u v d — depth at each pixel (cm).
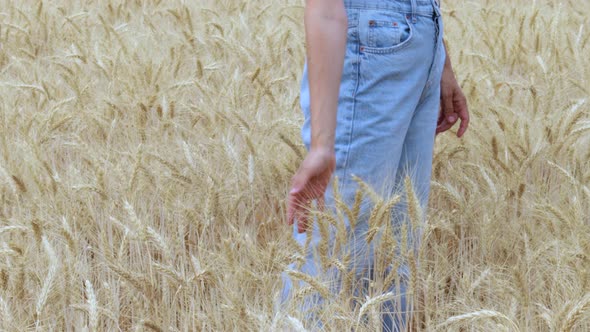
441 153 350
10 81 477
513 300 240
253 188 335
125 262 285
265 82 448
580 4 664
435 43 250
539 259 272
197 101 463
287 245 296
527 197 337
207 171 329
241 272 259
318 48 223
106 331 271
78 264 280
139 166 317
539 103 400
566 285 250
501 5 685
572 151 343
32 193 341
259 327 231
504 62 490
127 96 428
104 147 381
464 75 471
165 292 263
